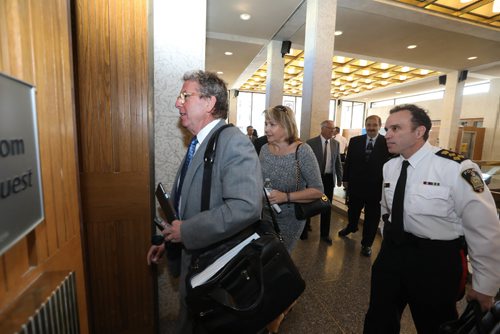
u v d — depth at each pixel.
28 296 0.46
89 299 1.31
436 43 5.03
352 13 3.91
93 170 1.26
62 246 0.61
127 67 1.24
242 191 0.80
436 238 1.01
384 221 1.24
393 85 9.31
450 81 7.15
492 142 8.01
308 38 3.43
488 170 2.86
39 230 0.51
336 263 2.41
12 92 0.37
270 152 1.48
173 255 1.13
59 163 0.60
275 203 1.31
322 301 1.85
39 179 0.45
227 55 6.04
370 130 2.56
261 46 5.37
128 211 1.32
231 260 0.74
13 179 0.37
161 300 1.48
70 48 0.66
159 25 1.29
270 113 1.43
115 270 1.35
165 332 1.47
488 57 5.81
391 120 1.09
